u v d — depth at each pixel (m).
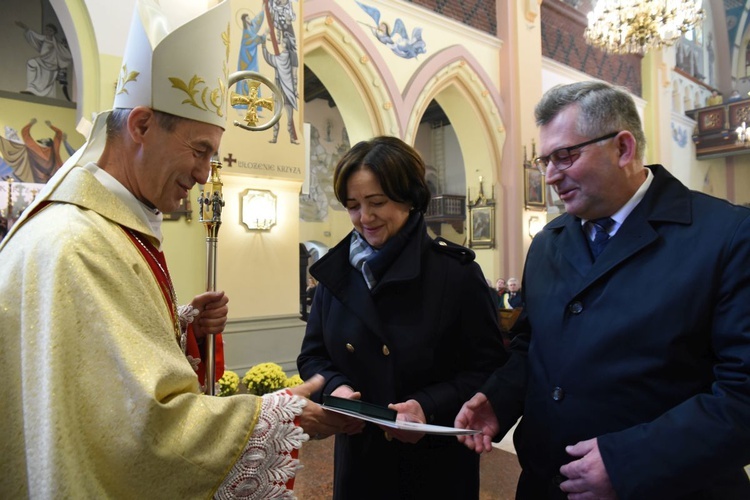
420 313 1.43
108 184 1.02
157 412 0.80
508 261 10.02
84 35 4.92
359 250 1.50
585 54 12.35
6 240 0.93
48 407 0.75
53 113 7.06
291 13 5.98
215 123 1.13
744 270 1.00
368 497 1.39
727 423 0.92
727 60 19.39
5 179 6.70
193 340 1.46
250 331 5.59
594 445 1.03
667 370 1.07
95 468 0.78
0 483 0.81
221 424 0.88
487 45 9.87
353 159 1.42
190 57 1.06
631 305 1.11
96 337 0.81
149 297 0.92
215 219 1.50
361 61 7.86
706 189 18.05
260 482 0.88
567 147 1.19
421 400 1.34
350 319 1.47
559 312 1.25
